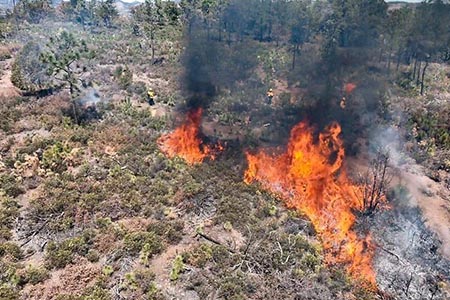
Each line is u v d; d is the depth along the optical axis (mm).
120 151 25094
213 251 16891
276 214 19828
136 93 37188
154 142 26906
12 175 21875
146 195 20828
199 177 22547
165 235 17828
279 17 50125
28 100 33250
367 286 15953
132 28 68250
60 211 19203
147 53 52531
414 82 41000
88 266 16141
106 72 42469
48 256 16453
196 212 19672
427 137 29125
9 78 38938
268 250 17047
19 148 24844
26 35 58406
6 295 14336
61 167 22938
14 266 15836
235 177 22859
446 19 36969
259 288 15109
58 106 31719
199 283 15297
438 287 16062
